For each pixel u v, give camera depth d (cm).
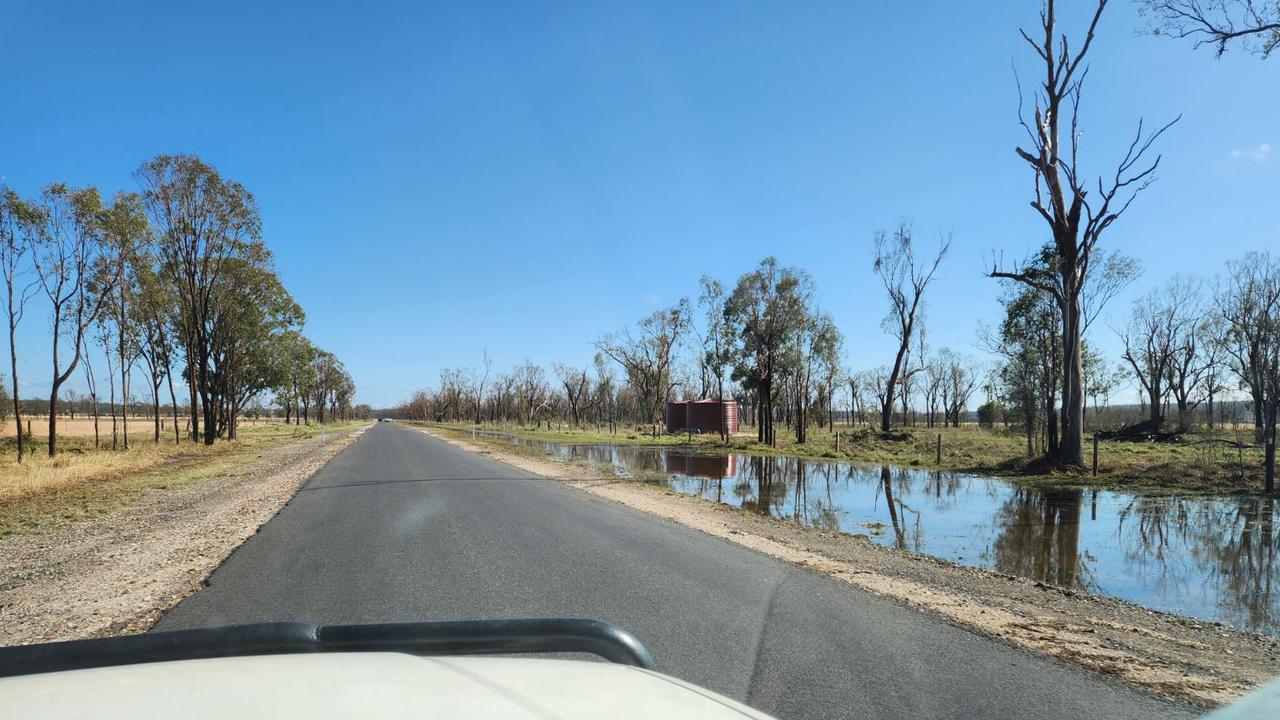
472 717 139
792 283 3728
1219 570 862
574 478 1828
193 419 3503
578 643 197
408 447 3397
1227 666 474
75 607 580
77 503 1291
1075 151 2148
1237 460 1978
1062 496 1627
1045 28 2158
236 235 3562
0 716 134
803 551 875
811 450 3284
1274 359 2912
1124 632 558
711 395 5772
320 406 9569
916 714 374
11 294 2233
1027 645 502
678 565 749
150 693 150
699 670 435
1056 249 2405
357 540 879
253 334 4056
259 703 143
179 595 611
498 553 797
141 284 2955
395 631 191
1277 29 1373
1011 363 2753
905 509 1407
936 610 596
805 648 480
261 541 873
